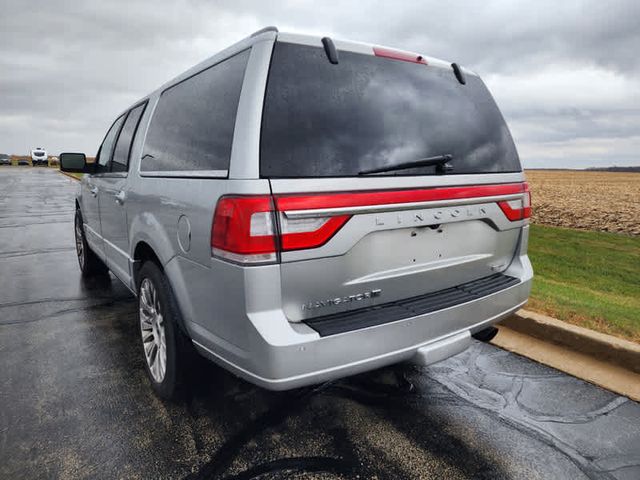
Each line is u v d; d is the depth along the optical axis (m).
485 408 2.74
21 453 2.29
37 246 8.13
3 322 4.17
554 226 12.29
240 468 2.19
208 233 2.08
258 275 1.86
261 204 1.85
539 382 3.05
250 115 1.94
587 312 4.04
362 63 2.27
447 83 2.62
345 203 1.99
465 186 2.44
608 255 8.09
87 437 2.42
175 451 2.32
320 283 2.00
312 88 2.08
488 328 2.81
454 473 2.17
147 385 3.00
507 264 2.88
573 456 2.30
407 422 2.58
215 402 2.78
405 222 2.20
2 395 2.86
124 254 3.52
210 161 2.19
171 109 2.89
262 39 2.08
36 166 65.19
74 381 3.05
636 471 2.20
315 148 2.00
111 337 3.83
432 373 3.18
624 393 2.90
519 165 2.86
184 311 2.41
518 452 2.33
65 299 4.87
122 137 3.84
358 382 3.04
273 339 1.86
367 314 2.13
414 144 2.32
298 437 2.44
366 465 2.22
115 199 3.62
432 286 2.44
